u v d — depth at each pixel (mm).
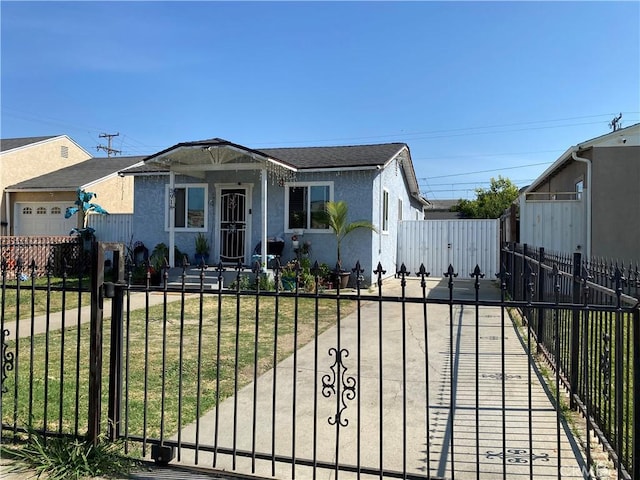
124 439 3582
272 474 3168
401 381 5270
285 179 15156
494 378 5371
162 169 15547
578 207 12578
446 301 3039
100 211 18359
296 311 3205
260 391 4961
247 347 6797
